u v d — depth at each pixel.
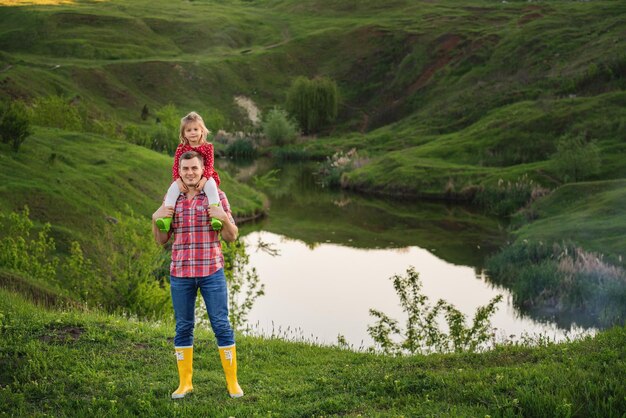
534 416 5.89
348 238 36.59
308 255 32.38
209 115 85.81
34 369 7.45
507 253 29.67
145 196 34.41
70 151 36.69
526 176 46.09
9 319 9.29
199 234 6.74
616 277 23.41
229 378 6.98
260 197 45.53
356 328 20.81
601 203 35.25
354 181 53.62
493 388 6.46
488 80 86.69
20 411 6.44
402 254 32.69
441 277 28.14
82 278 19.86
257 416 6.22
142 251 18.73
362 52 107.81
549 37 89.06
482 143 56.31
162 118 71.06
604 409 5.75
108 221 28.55
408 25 113.81
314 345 10.47
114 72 93.56
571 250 27.62
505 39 94.50
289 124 82.19
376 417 6.01
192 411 6.46
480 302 24.12
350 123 91.94
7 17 111.94
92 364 7.79
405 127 78.56
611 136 51.88
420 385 6.85
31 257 19.05
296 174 61.81
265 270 29.00
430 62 99.88
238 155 76.19
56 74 84.75
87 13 114.75
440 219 41.78
